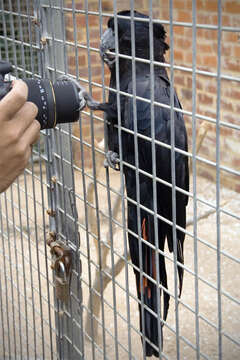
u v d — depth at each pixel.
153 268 1.16
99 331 2.25
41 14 1.12
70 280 1.20
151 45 0.79
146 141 1.23
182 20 3.58
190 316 2.41
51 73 1.14
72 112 0.90
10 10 1.22
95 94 3.20
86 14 0.94
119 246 3.00
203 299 2.55
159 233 1.24
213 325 0.77
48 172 1.25
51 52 1.13
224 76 0.66
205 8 3.41
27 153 0.73
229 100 3.43
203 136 1.93
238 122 3.42
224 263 2.89
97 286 2.01
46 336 2.02
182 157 1.30
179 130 1.29
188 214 3.30
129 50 1.21
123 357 2.11
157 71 1.27
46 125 0.89
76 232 1.16
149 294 1.13
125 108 1.18
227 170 0.69
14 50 1.25
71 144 1.11
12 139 0.70
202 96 3.56
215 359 2.10
